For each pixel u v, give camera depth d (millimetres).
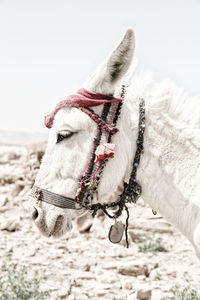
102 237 6840
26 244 6375
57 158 2426
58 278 4980
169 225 7363
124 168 2443
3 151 12250
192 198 2393
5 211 7910
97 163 2383
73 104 2391
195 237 2305
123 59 2316
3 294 4336
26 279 4730
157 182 2449
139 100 2510
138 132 2451
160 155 2447
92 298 4473
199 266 5730
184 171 2430
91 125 2387
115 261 5723
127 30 2225
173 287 4820
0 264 5438
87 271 5391
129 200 2521
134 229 7254
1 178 9250
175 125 2461
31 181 8656
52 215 2434
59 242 6578
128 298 4520
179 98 2531
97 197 2455
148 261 5828
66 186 2414
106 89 2404
